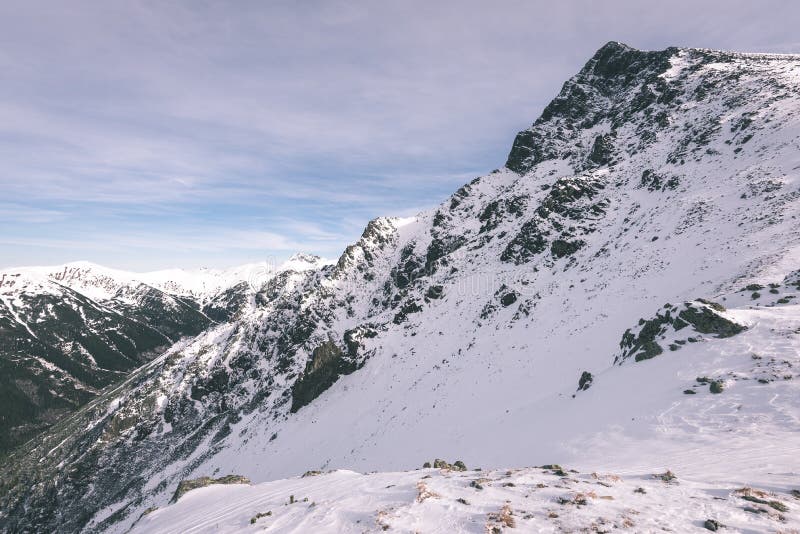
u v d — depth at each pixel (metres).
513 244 82.19
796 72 70.31
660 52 122.00
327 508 11.19
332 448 58.16
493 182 134.00
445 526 8.57
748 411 16.08
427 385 57.72
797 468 10.68
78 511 92.00
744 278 30.31
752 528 7.27
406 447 42.62
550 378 38.03
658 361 23.94
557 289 57.44
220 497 18.33
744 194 46.28
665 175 65.12
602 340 38.34
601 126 114.44
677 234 48.12
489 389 44.31
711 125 68.38
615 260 53.22
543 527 7.91
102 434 114.25
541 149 130.00
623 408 21.14
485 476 12.26
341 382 79.31
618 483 10.49
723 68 88.69
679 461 13.37
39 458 135.25
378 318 100.19
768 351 19.55
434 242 114.25
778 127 54.81
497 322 61.94
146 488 86.88
